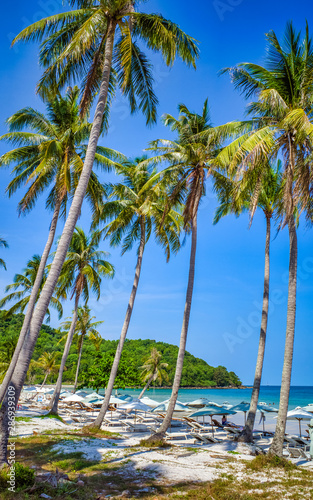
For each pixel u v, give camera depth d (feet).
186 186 63.00
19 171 67.62
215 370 414.00
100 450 47.52
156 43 43.65
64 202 69.15
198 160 60.75
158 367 171.22
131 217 75.00
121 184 72.74
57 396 82.84
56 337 337.72
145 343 403.95
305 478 37.35
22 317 295.48
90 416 99.25
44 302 32.99
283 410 44.68
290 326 46.34
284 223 44.55
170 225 78.64
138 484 34.37
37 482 30.55
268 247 64.85
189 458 45.52
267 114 51.08
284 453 51.90
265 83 51.57
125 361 134.62
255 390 60.39
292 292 47.11
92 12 42.78
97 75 45.78
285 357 45.93
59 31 42.83
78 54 38.40
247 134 48.03
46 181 66.23
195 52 43.42
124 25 42.37
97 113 40.11
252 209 46.42
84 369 260.62
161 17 41.70
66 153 57.62
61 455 43.50
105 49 41.75
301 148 45.37
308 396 364.79
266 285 62.75
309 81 46.32
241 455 47.70
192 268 59.47
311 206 49.80
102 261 98.89
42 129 64.59
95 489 32.32
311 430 51.88
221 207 75.77
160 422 88.33
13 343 134.10
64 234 35.53
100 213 67.15
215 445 55.57
